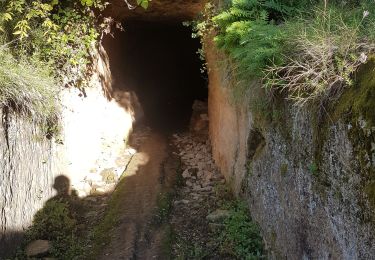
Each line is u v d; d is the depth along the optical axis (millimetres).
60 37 6328
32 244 5207
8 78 4879
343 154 2934
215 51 6832
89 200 6465
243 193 5750
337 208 3047
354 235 2816
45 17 6223
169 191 6535
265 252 4812
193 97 14461
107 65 9203
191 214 6055
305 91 3531
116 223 5688
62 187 6320
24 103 5117
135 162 7590
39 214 5645
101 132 7965
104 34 9109
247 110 5387
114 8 8906
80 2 6891
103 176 7090
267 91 4336
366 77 2904
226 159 6820
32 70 5504
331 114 3121
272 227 4582
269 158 4648
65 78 6613
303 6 4680
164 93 14312
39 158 5699
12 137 4961
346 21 3699
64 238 5465
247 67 4578
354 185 2805
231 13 4887
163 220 5863
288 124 4004
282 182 4215
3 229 4777
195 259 5047
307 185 3566
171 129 10484
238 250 4945
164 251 5168
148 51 13977
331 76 3203
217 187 6492
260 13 4734
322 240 3324
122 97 9508
